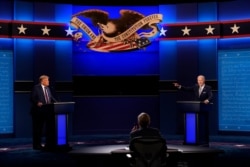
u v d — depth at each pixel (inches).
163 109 574.2
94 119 589.0
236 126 550.3
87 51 583.2
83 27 578.2
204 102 417.1
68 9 569.3
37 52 555.5
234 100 550.9
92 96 588.4
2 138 540.7
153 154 227.3
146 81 591.5
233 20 544.7
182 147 291.3
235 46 549.3
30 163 347.3
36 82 554.3
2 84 542.6
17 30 539.5
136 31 584.1
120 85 592.1
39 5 557.0
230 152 404.8
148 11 583.5
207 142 427.8
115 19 584.1
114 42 584.7
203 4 563.2
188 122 424.8
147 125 246.5
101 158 266.2
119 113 590.9
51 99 431.2
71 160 360.8
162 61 574.9
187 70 567.5
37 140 429.4
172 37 568.4
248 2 540.4
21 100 549.0
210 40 560.7
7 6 545.0
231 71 552.1
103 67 586.9
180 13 569.6
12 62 548.7
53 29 557.3
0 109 541.6
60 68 565.0
